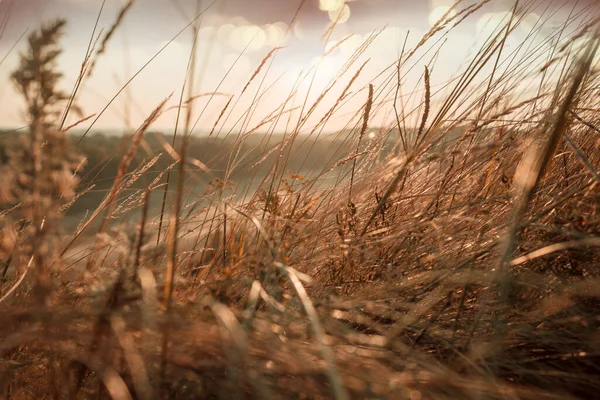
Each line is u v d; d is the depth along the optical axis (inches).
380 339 14.9
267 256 19.5
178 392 13.8
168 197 22.1
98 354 13.5
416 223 21.8
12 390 15.4
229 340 12.7
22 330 14.2
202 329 13.1
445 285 18.9
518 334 16.2
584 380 14.3
